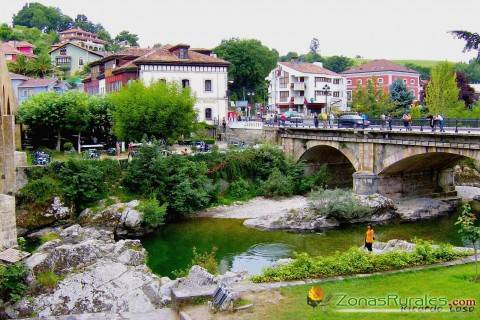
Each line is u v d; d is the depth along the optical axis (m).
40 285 22.47
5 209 31.41
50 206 42.69
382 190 49.84
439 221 46.09
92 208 43.66
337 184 61.72
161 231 43.38
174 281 22.02
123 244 26.41
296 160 59.16
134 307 20.78
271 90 111.25
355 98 90.06
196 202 47.38
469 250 24.45
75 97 53.59
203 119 70.06
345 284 19.41
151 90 53.03
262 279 20.14
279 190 54.03
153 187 46.81
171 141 53.53
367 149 49.75
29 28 172.75
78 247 24.52
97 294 21.80
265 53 117.38
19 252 24.97
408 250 25.77
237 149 56.78
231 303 17.30
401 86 96.44
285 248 37.53
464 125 45.94
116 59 76.75
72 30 165.50
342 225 44.69
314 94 103.69
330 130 52.94
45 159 46.06
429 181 53.62
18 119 51.50
